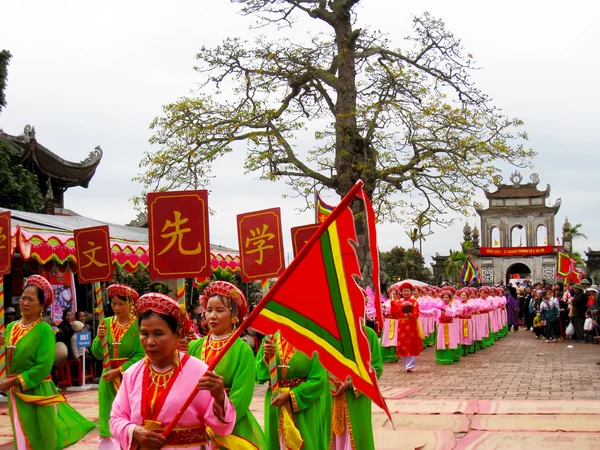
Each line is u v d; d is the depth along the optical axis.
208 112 22.59
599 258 63.41
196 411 4.29
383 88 22.02
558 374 15.32
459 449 8.32
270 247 8.08
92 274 8.63
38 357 7.24
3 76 19.84
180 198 7.16
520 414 10.21
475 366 17.66
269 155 21.59
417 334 16.78
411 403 11.48
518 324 34.09
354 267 4.81
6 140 22.77
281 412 6.47
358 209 21.80
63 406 7.68
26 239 12.45
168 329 4.24
